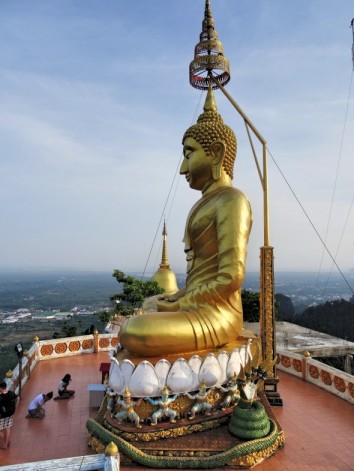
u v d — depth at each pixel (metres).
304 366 13.30
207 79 13.80
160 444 7.98
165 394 8.16
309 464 7.88
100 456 6.39
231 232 9.96
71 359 16.16
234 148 11.58
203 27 12.84
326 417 10.20
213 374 8.68
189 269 11.01
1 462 7.93
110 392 8.65
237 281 9.70
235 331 9.78
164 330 8.83
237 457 7.68
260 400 10.32
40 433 9.32
